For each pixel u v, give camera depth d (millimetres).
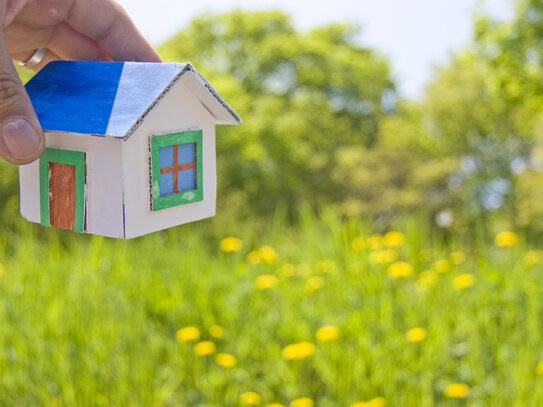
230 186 18906
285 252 4531
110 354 3086
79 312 3330
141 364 2951
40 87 1393
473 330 3305
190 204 1439
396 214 20938
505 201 20031
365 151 22078
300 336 3205
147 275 3863
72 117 1293
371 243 4301
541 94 14461
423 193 21078
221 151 18188
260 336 3275
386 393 2822
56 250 4180
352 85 22391
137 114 1241
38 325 3189
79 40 1656
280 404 2928
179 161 1411
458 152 21141
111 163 1295
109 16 1623
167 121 1368
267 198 20406
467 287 3789
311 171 22188
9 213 12305
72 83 1367
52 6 1558
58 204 1373
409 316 3408
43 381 2826
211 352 3180
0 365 2896
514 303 3570
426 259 4246
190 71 1324
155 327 3467
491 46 14891
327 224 4645
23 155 1228
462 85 20562
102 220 1324
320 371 3018
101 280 3799
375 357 2980
